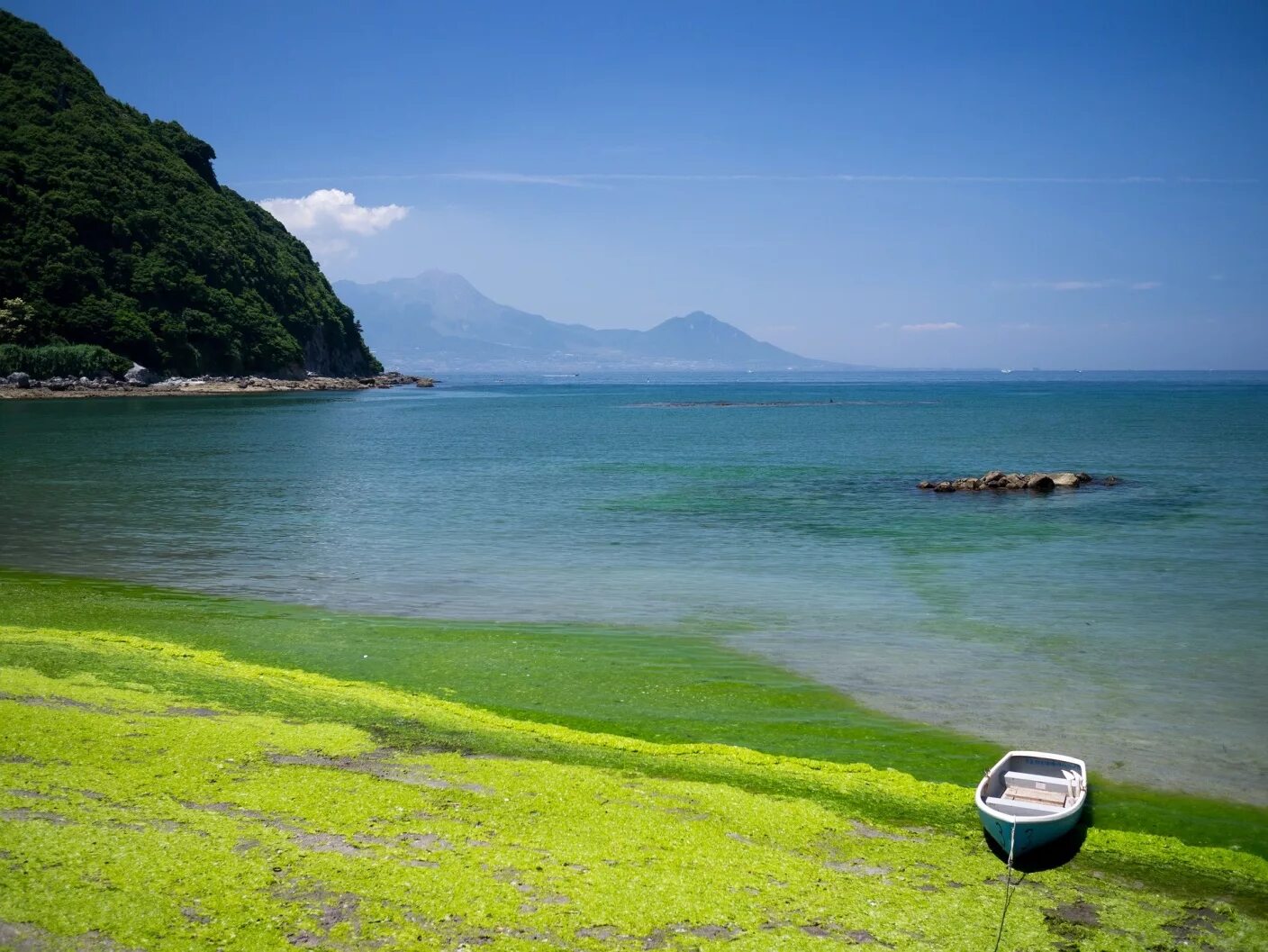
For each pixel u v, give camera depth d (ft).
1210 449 240.53
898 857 41.11
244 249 632.79
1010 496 157.17
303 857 38.52
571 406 496.64
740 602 86.22
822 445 259.60
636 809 44.37
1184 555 108.99
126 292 535.19
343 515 135.03
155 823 40.83
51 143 549.13
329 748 50.70
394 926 34.17
